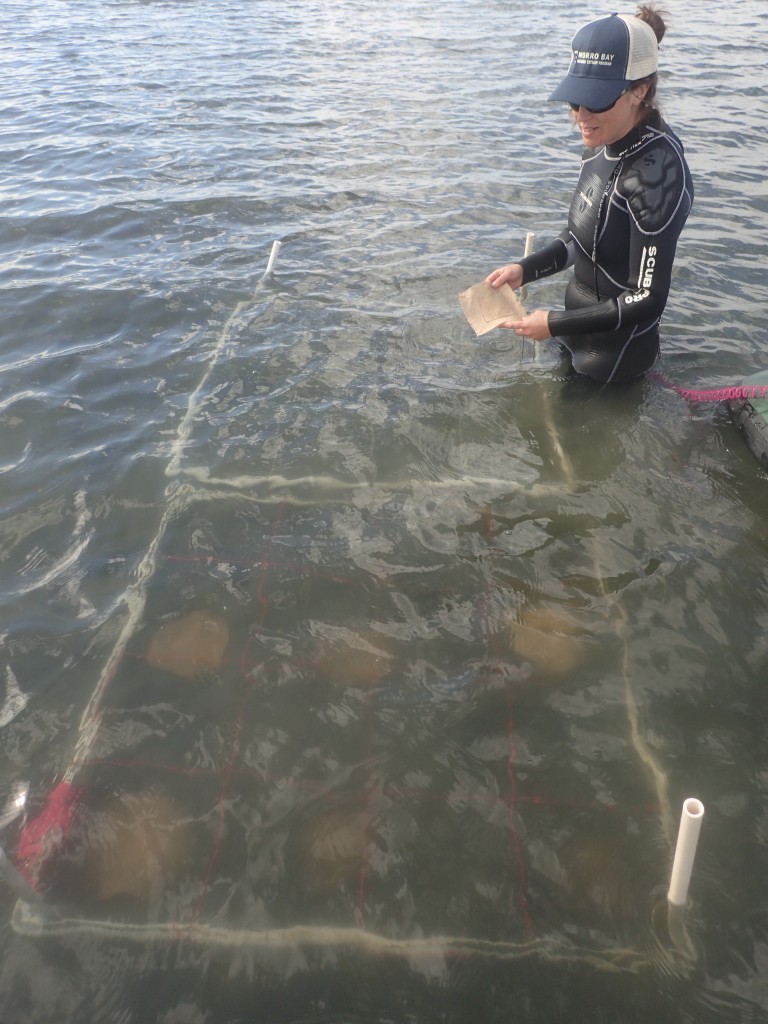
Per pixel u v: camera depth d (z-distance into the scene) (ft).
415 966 5.63
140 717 7.50
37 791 6.89
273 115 26.35
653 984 5.48
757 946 5.68
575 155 22.52
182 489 10.33
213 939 5.82
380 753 7.14
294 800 6.77
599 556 9.23
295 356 13.26
